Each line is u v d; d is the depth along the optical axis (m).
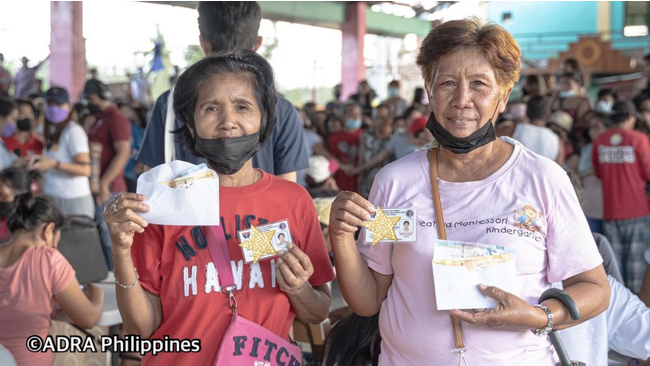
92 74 15.60
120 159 5.76
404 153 8.10
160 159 2.65
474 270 1.67
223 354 1.78
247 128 1.87
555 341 1.74
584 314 1.70
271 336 1.83
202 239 1.86
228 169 1.87
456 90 1.71
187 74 1.92
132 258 1.86
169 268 1.85
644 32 22.41
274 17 21.33
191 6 17.56
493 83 1.71
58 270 2.90
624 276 6.32
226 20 2.69
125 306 1.79
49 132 5.70
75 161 5.48
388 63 26.50
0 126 6.73
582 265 1.73
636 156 6.11
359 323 2.40
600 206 6.35
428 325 1.75
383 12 25.03
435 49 1.74
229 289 1.83
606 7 23.55
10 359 2.02
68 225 3.43
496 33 1.70
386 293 1.95
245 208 1.90
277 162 2.74
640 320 2.57
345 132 8.82
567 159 7.13
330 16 22.33
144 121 8.24
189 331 1.82
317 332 2.96
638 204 6.23
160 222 1.72
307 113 11.73
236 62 1.89
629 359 2.73
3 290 2.88
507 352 1.71
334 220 1.75
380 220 1.73
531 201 1.72
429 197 1.80
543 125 6.05
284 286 1.80
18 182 4.19
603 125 6.62
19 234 2.96
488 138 1.73
